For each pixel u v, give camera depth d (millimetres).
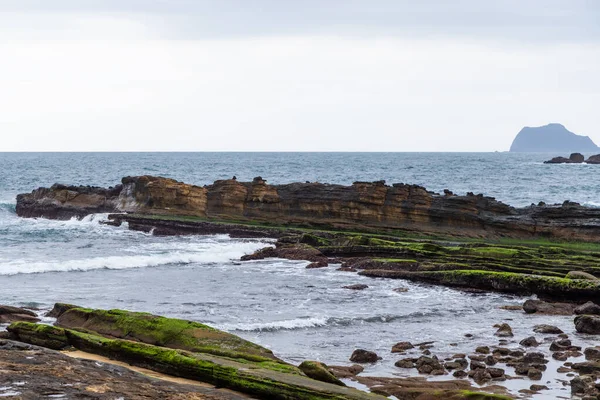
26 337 18281
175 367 15758
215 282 34062
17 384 11789
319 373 16203
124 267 38844
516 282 32125
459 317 27500
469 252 38875
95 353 17516
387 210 52062
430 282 34531
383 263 37688
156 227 54250
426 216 51094
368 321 26125
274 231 49938
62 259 41094
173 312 26734
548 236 47625
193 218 55906
